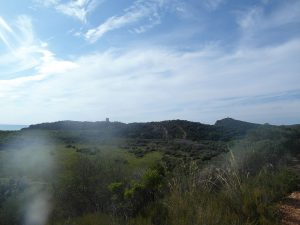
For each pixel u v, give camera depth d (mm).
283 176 10781
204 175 10000
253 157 13219
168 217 7664
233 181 8938
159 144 62094
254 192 8203
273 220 7191
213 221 6621
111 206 9641
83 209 11547
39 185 15703
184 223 6844
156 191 9438
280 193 9414
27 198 12406
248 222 6812
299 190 10109
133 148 54688
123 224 7832
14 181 15711
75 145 60031
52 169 24578
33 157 41094
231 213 7379
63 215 11406
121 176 12070
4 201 12648
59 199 11812
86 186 11617
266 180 10273
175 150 50438
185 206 7559
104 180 11766
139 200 9250
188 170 10289
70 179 12102
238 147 18266
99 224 8078
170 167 11422
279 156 16125
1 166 33156
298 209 8094
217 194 8680
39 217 11406
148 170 10008
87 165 12352
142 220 7648
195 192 8461
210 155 32188
